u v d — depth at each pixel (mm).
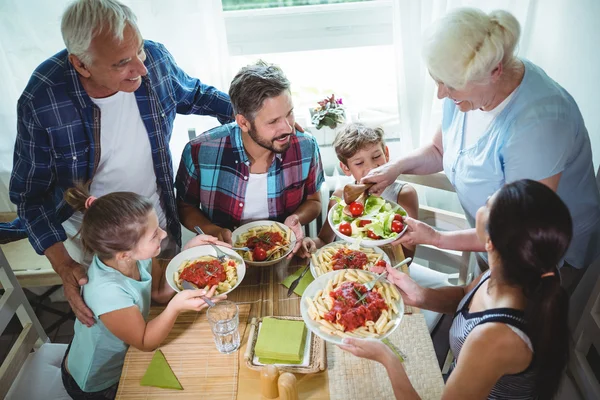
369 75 2730
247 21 2479
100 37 1439
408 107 2381
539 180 1491
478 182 1675
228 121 2146
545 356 1056
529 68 1508
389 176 1898
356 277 1501
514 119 1490
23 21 2119
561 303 1013
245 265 1665
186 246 1717
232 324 1390
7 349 2561
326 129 2451
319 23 2500
